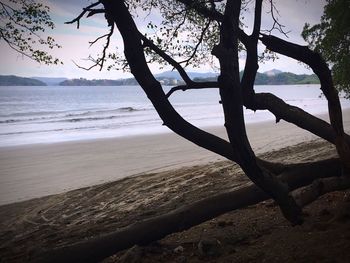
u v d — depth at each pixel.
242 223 6.01
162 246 5.48
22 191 11.44
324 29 12.23
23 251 6.66
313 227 4.77
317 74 4.88
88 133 25.59
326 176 5.41
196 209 4.95
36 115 44.22
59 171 13.95
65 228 7.81
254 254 4.37
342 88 12.63
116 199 9.64
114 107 58.75
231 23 3.77
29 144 20.80
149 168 13.55
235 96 3.77
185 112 43.72
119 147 18.77
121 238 4.79
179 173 11.66
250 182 9.10
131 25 4.24
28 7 5.56
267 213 6.33
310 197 4.65
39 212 9.32
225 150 4.64
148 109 49.78
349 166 4.86
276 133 20.69
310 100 68.25
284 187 4.36
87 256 4.60
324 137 5.77
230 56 3.73
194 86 4.48
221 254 4.77
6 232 8.06
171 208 7.99
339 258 3.63
